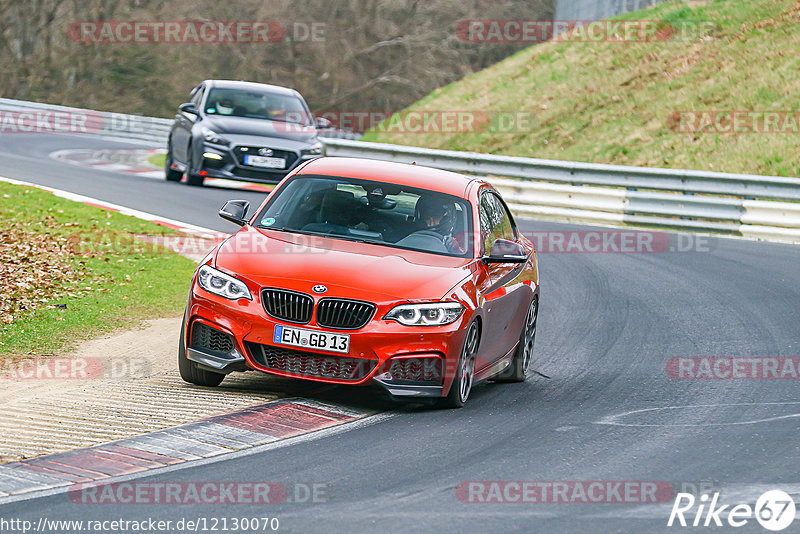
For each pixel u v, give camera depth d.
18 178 72.50
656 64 111.31
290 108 79.62
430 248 29.52
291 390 28.75
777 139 90.88
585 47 122.94
